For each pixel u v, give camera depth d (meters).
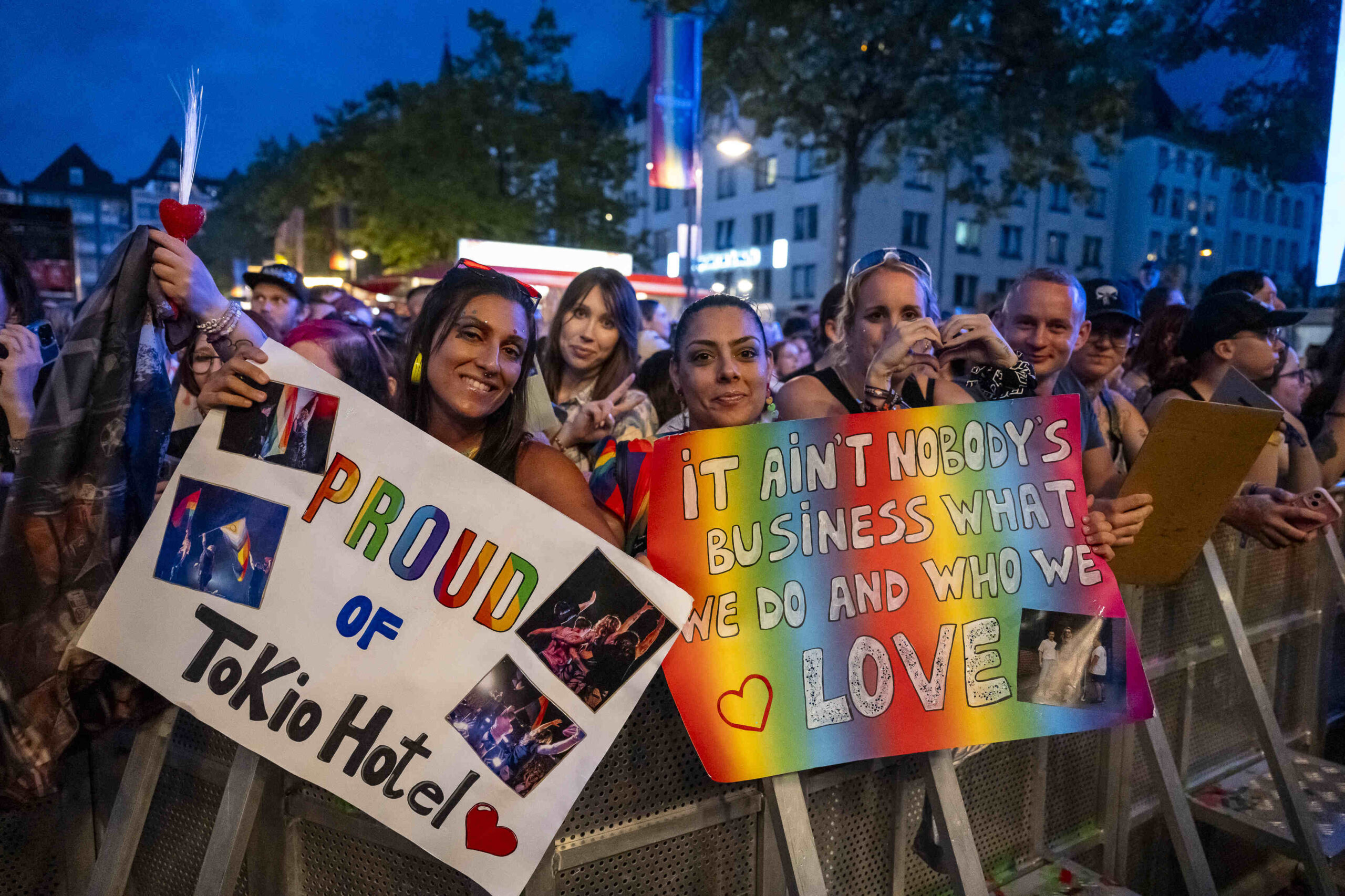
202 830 1.61
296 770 1.29
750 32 15.91
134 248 1.38
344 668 1.31
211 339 1.41
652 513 1.41
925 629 1.51
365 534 1.34
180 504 1.35
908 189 29.12
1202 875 1.84
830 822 1.67
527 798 1.28
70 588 1.35
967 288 30.72
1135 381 3.67
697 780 1.47
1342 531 2.85
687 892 1.48
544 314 6.76
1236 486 1.84
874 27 14.37
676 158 11.52
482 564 1.32
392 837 1.38
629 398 2.62
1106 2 12.86
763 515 1.44
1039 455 1.62
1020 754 1.99
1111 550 1.65
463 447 1.54
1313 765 2.57
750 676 1.40
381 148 20.98
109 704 1.43
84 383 1.37
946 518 1.55
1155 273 6.75
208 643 1.32
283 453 1.36
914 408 1.74
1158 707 2.33
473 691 1.30
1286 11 6.84
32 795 1.36
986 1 13.97
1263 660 2.72
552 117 21.19
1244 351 2.60
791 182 30.70
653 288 12.77
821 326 3.21
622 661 1.30
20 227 3.20
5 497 1.67
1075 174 15.34
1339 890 2.31
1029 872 1.99
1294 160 6.80
